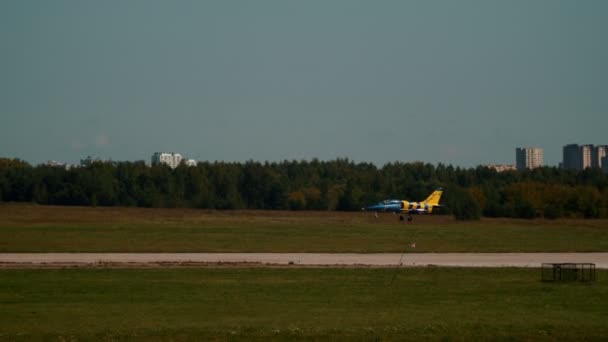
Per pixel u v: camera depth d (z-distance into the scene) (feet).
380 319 338.54
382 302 395.75
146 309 367.66
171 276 506.07
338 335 294.87
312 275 516.73
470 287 457.68
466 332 302.45
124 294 418.92
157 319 338.13
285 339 288.92
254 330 304.71
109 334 296.30
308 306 380.37
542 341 288.51
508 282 483.92
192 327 313.94
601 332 304.09
